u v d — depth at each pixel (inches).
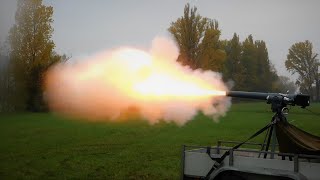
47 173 460.1
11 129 863.7
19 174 452.8
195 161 301.9
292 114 1206.9
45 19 1355.8
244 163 280.4
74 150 619.2
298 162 259.3
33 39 1326.3
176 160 535.8
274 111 296.4
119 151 612.1
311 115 1187.3
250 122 1073.5
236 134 832.3
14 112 1185.4
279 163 266.5
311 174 254.7
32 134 800.9
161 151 612.7
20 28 1326.3
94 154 584.1
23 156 565.3
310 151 271.0
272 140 293.6
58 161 529.3
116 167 491.2
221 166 288.4
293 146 279.4
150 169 479.8
